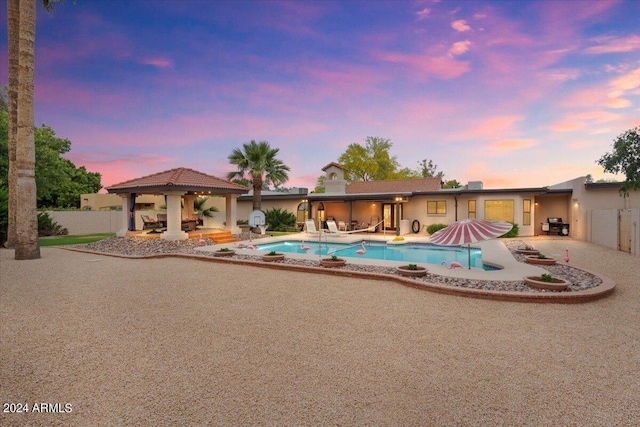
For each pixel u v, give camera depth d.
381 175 49.31
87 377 3.59
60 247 16.19
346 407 3.00
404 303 6.58
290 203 27.22
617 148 12.78
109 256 13.45
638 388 3.33
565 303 6.46
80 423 2.78
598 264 10.64
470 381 3.48
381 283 8.43
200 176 18.88
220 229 20.56
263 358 4.07
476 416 2.86
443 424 2.75
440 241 9.27
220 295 7.27
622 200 17.33
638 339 4.64
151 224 20.78
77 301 6.75
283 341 4.63
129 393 3.26
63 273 9.81
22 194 12.51
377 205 25.38
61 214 24.91
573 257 12.16
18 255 12.49
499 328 5.11
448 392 3.26
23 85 12.47
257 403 3.07
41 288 7.91
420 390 3.30
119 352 4.26
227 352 4.26
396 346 4.43
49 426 2.73
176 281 8.73
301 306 6.40
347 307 6.32
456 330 5.04
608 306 6.26
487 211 20.75
